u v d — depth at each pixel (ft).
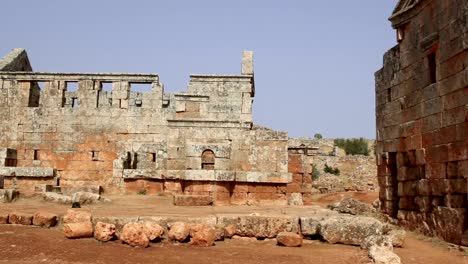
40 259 32.30
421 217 49.16
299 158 84.38
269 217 45.42
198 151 81.05
